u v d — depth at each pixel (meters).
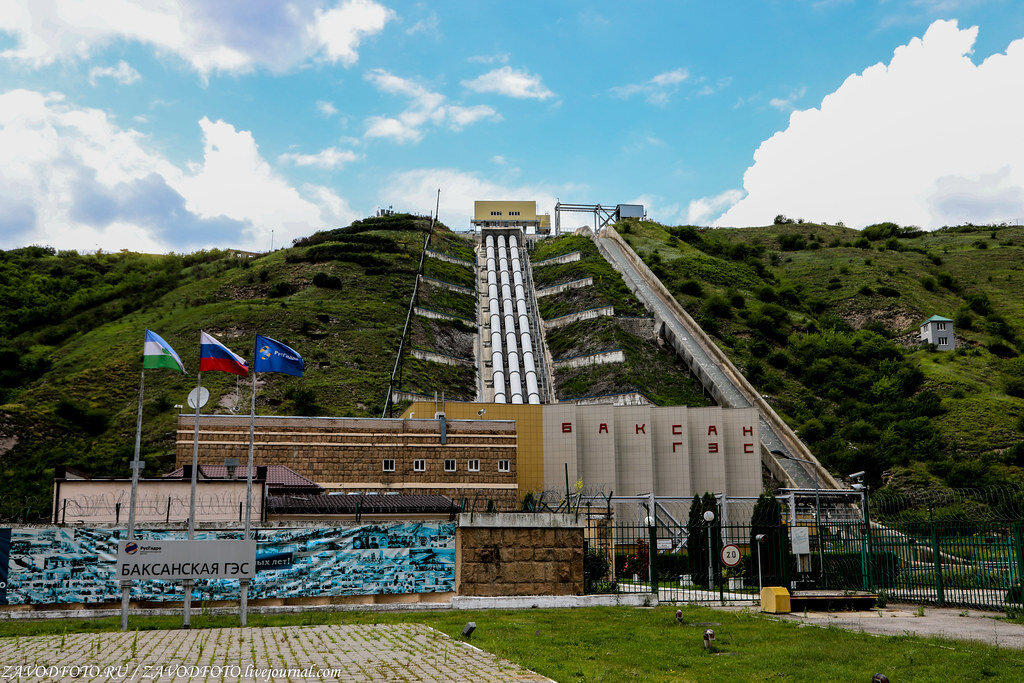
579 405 87.25
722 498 64.50
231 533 35.34
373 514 44.81
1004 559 35.91
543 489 79.75
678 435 89.62
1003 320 148.75
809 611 33.97
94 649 23.80
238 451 72.25
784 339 142.75
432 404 84.25
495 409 85.38
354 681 18.97
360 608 34.34
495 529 36.84
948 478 95.31
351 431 75.38
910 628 28.62
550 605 35.34
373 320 138.88
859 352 135.50
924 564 40.81
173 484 43.34
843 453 103.88
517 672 20.09
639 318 141.25
